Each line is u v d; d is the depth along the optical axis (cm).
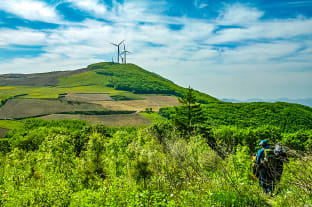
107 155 980
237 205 496
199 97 13750
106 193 597
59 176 926
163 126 2645
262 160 643
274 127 3002
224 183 579
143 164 732
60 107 10181
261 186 626
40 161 1120
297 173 519
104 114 9594
